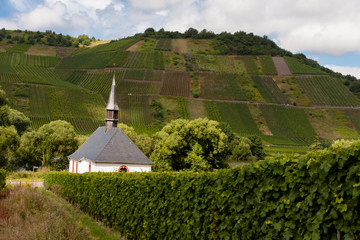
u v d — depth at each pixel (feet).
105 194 60.90
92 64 570.46
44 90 406.62
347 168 21.04
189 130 187.32
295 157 25.07
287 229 24.32
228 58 630.33
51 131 221.05
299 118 437.99
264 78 549.95
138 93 465.06
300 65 591.37
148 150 225.56
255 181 27.37
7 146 171.53
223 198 30.78
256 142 334.03
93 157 144.77
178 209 38.47
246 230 28.02
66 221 44.60
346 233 20.86
